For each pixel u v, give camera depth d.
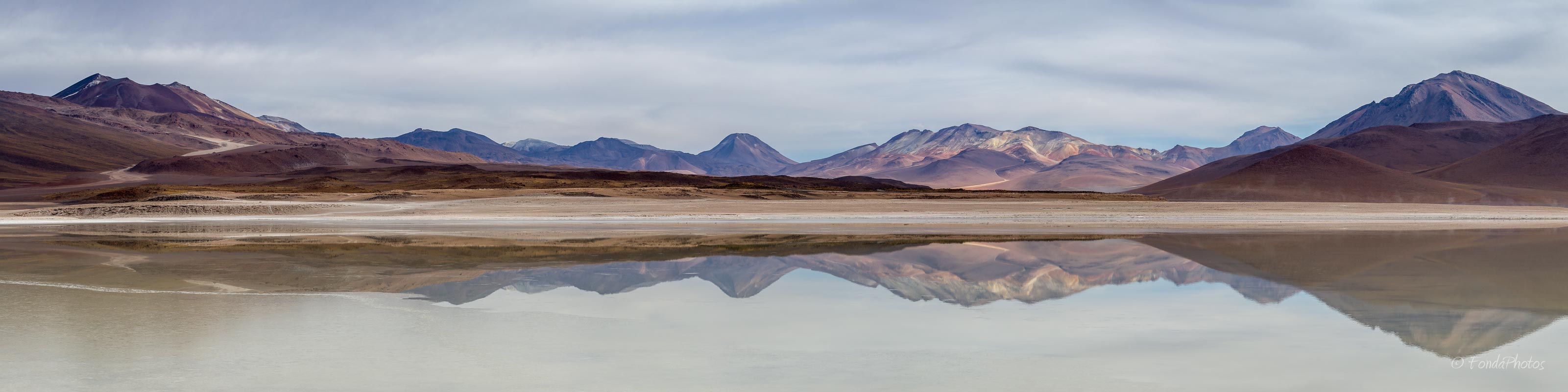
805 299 12.72
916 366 7.85
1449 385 7.08
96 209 54.78
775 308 11.70
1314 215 59.59
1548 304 11.89
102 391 6.98
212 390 6.99
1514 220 59.03
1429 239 31.05
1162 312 11.21
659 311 11.39
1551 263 19.31
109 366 7.86
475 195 69.88
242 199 61.66
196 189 91.56
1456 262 19.61
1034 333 9.59
